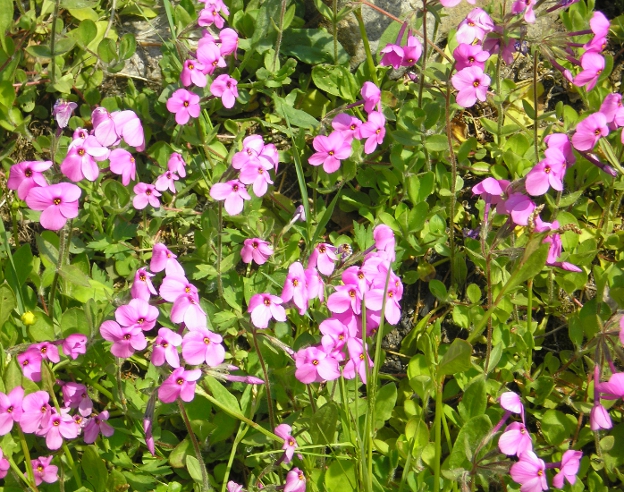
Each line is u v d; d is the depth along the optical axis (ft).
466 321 1.94
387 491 1.71
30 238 2.07
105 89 2.22
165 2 2.01
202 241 1.95
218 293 1.92
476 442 1.62
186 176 2.11
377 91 1.97
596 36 1.95
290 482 1.57
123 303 1.62
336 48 2.22
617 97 1.89
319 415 1.60
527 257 1.60
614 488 1.81
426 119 2.06
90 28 2.11
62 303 1.89
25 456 1.60
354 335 1.63
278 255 1.96
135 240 2.06
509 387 1.97
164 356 1.48
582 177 2.15
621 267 2.04
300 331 1.86
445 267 2.12
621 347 1.65
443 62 2.31
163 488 1.72
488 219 1.79
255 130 2.23
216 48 1.99
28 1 2.26
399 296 1.69
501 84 2.21
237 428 1.78
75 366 1.80
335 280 1.70
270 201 2.13
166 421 1.86
